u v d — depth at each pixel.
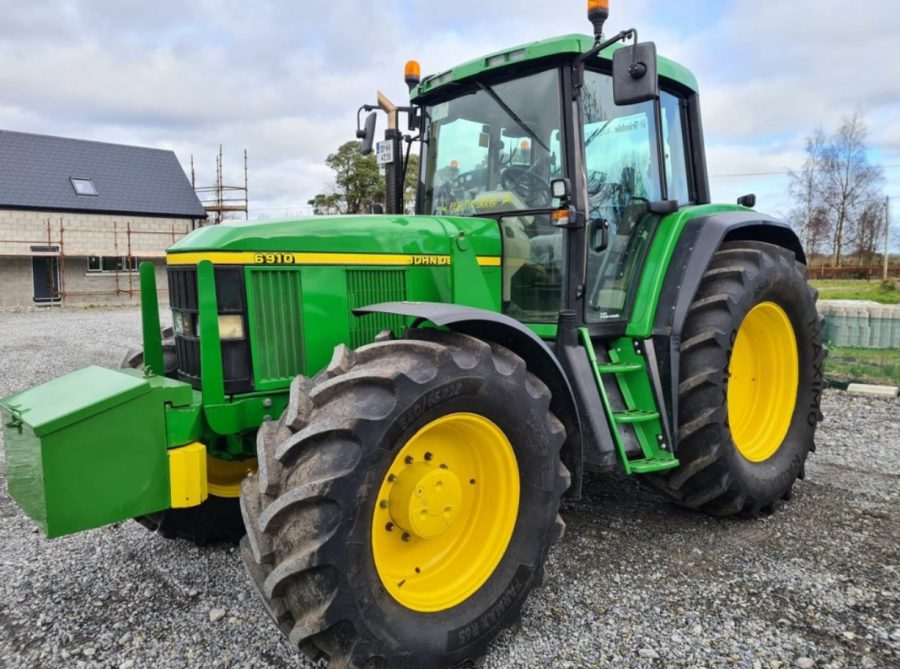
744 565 3.18
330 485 2.09
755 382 4.11
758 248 3.89
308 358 2.97
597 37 3.16
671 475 3.57
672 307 3.53
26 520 3.88
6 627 2.73
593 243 3.49
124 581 3.11
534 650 2.54
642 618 2.74
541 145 3.44
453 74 3.67
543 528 2.63
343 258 3.04
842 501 4.00
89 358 10.54
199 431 2.67
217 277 2.76
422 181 4.04
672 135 4.09
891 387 6.76
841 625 2.66
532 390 2.64
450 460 2.58
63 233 25.34
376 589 2.22
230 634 2.66
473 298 3.39
